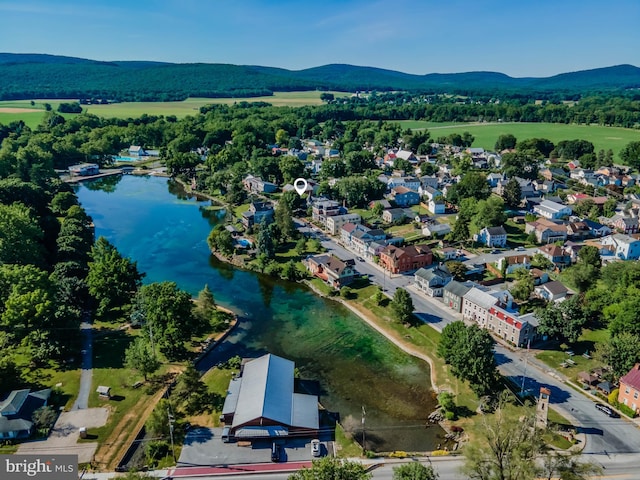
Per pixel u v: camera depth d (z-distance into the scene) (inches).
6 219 5354.3
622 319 4178.2
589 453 3112.7
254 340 4650.6
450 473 2972.4
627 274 4933.6
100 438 3235.7
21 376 3836.1
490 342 3700.8
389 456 3134.8
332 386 3954.2
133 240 7367.1
